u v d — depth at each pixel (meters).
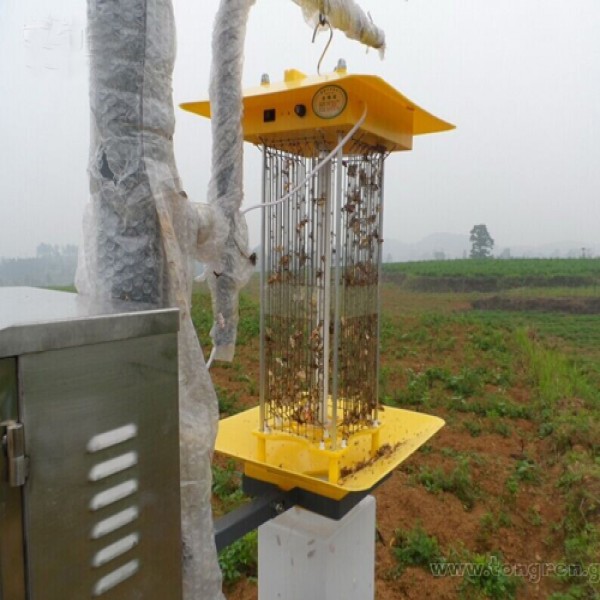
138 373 1.13
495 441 6.17
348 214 2.16
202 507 1.42
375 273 2.33
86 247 1.50
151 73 1.36
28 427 0.93
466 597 3.47
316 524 2.23
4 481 0.90
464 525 4.33
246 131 2.11
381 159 2.29
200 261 1.63
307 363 2.22
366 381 2.30
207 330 10.27
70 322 0.99
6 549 0.92
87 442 1.03
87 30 1.35
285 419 2.23
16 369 0.91
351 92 1.88
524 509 4.68
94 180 1.40
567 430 5.90
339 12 1.87
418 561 3.80
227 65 1.62
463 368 8.88
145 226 1.37
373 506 2.48
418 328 13.08
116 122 1.34
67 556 1.02
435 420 2.61
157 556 1.21
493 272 26.06
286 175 2.22
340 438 2.11
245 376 7.94
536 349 10.48
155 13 1.37
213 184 1.67
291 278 2.22
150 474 1.17
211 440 1.44
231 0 1.60
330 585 2.14
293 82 1.98
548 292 20.55
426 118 2.35
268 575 2.30
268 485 2.13
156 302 1.40
